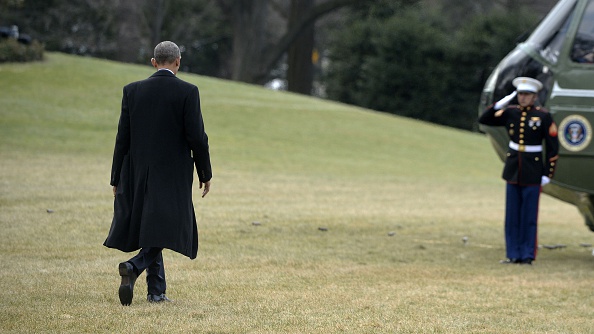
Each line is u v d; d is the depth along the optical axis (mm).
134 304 24984
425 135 113750
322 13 174375
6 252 33281
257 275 31578
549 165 38562
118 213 24188
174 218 23781
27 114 90688
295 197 59281
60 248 34625
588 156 39062
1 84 102062
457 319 25547
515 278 34312
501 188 78000
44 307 24188
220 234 41375
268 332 22547
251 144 91688
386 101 163000
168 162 23984
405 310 26594
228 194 58469
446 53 161750
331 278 31984
